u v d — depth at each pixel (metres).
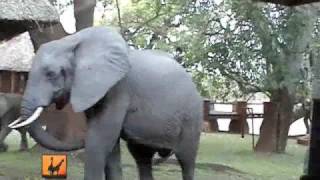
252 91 17.44
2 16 5.96
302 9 14.91
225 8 15.66
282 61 15.53
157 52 7.20
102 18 18.56
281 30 15.28
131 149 7.18
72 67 6.54
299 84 15.94
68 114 12.42
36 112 6.43
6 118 13.39
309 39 15.29
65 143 7.03
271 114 17.95
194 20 15.99
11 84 17.33
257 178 12.18
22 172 10.22
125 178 10.24
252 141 20.33
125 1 18.14
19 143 17.11
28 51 17.67
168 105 6.82
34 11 6.16
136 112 6.68
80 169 10.70
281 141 17.92
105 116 6.50
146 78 6.75
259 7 14.97
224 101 25.44
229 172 12.51
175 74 6.98
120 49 6.52
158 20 17.34
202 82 17.91
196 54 16.06
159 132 6.80
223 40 15.98
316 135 5.74
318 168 5.72
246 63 15.88
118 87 6.59
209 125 26.08
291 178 12.55
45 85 6.45
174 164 12.20
